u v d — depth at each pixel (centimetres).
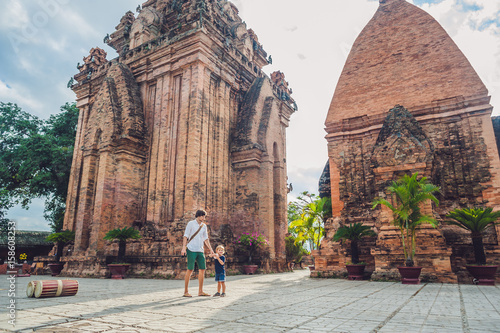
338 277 1546
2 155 2689
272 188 2239
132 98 2233
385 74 1917
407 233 1234
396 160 1462
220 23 2462
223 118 2188
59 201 2986
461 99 1641
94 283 1302
